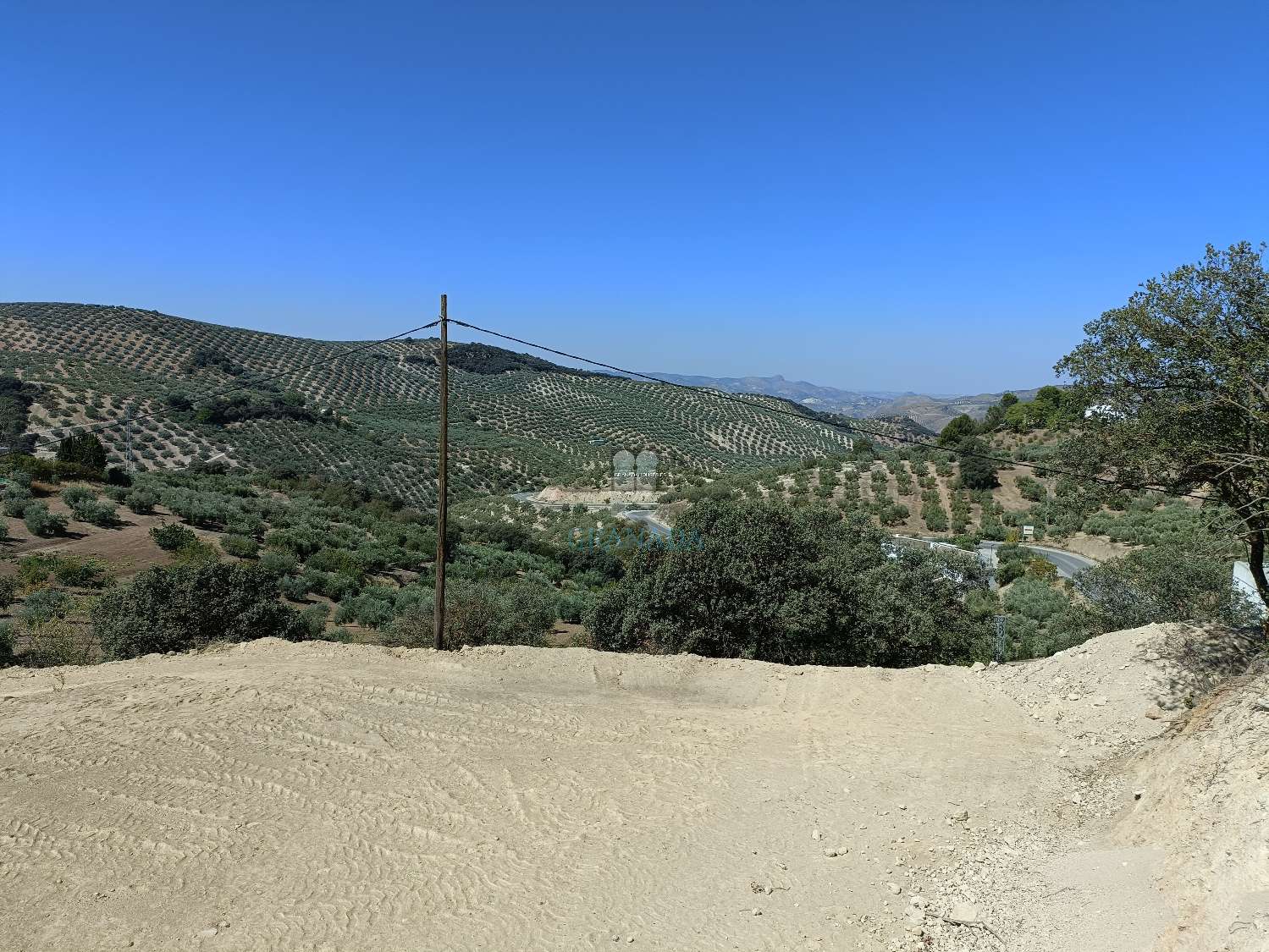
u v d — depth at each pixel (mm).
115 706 9805
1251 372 7648
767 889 6223
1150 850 5691
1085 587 17984
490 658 12625
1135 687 9891
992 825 7270
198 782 7699
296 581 24797
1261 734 6035
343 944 5293
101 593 20703
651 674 12125
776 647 15742
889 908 5984
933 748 9273
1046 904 5516
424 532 38719
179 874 6055
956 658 18359
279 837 6711
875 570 18547
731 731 9828
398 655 12805
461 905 5828
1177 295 8242
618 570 39125
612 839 6934
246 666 11828
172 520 31016
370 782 7902
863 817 7527
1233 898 4574
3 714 9461
